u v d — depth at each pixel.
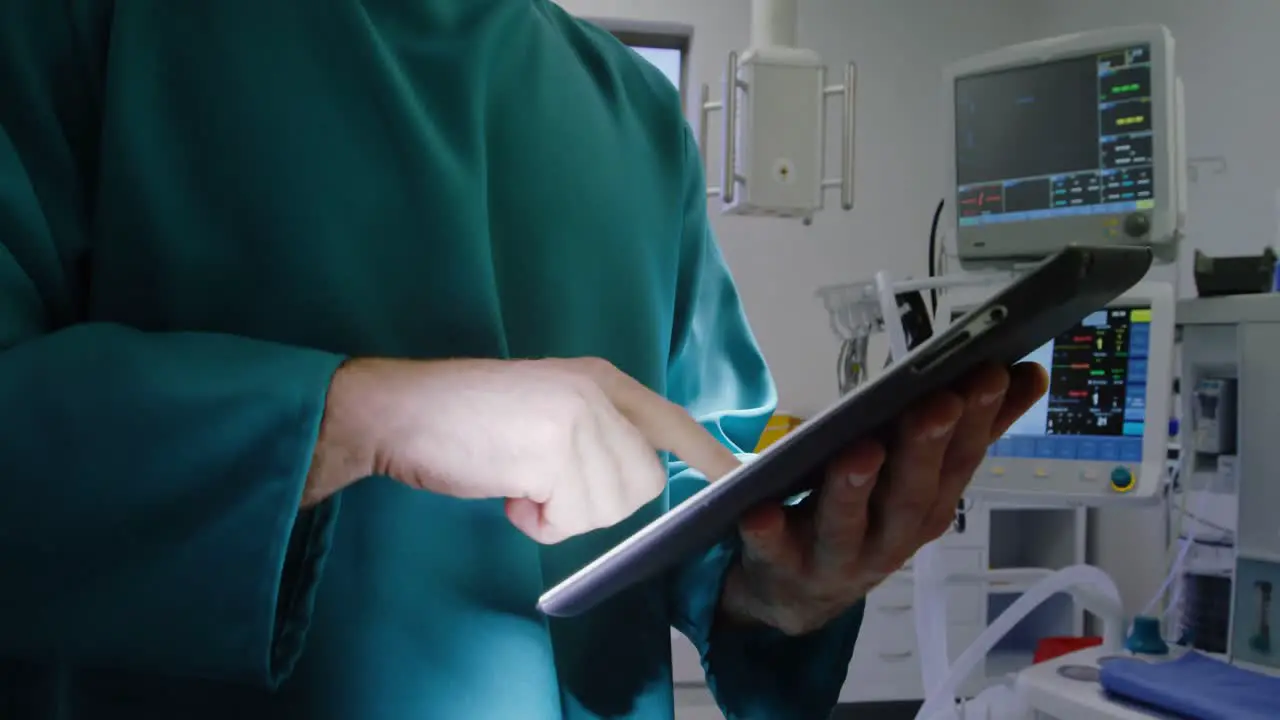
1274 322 1.40
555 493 0.40
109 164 0.48
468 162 0.55
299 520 0.43
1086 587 1.53
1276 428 1.37
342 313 0.51
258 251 0.50
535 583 0.54
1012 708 1.63
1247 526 1.39
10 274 0.42
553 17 0.71
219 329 0.50
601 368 0.46
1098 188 1.91
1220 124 3.24
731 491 0.39
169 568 0.39
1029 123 1.99
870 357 3.78
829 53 4.16
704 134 2.18
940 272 2.39
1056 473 1.74
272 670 0.41
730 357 0.82
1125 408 1.73
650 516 0.66
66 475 0.38
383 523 0.50
